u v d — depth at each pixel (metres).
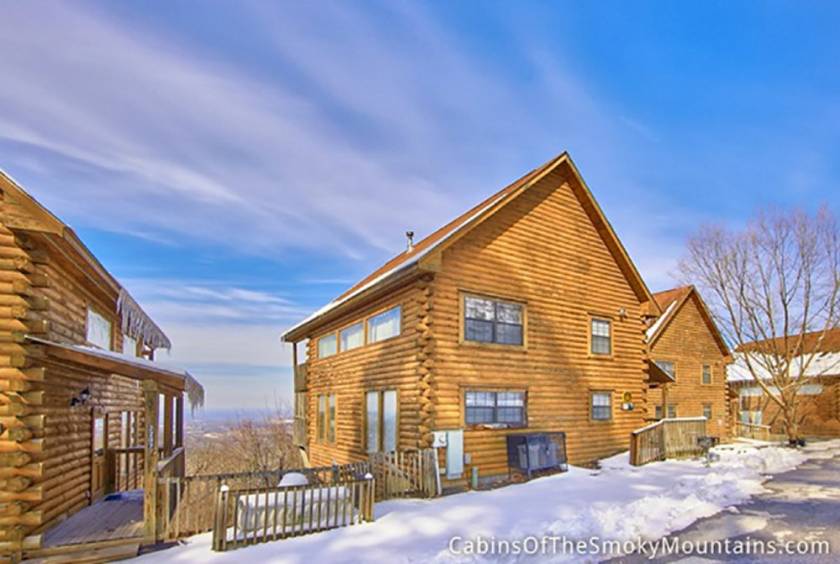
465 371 12.82
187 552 7.57
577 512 9.59
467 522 8.98
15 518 7.54
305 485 8.59
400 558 7.17
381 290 14.02
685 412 26.75
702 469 14.38
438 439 11.95
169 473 10.72
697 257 27.36
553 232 15.51
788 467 15.75
